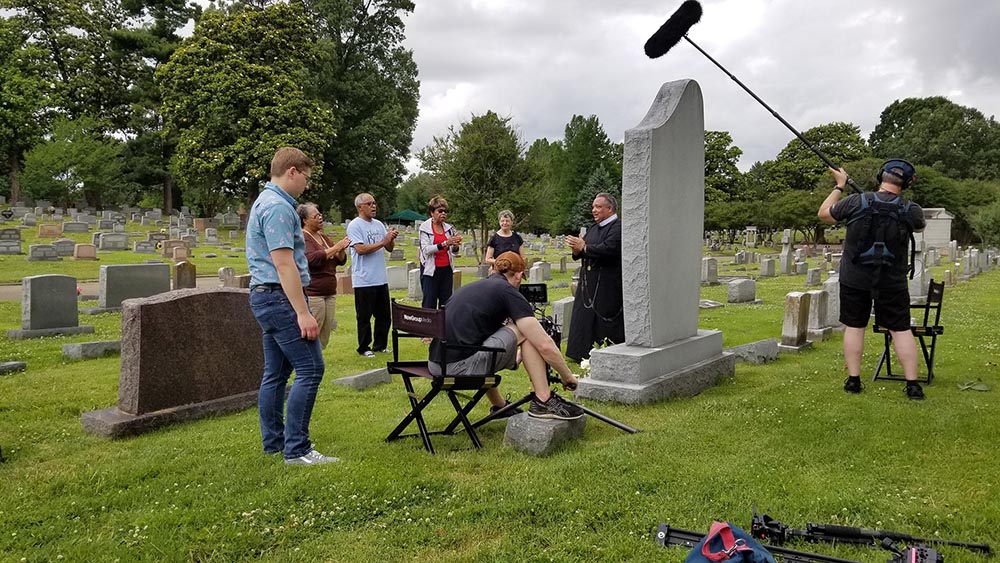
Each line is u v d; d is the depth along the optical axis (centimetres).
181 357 504
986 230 3675
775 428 452
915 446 410
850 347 559
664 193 561
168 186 4962
